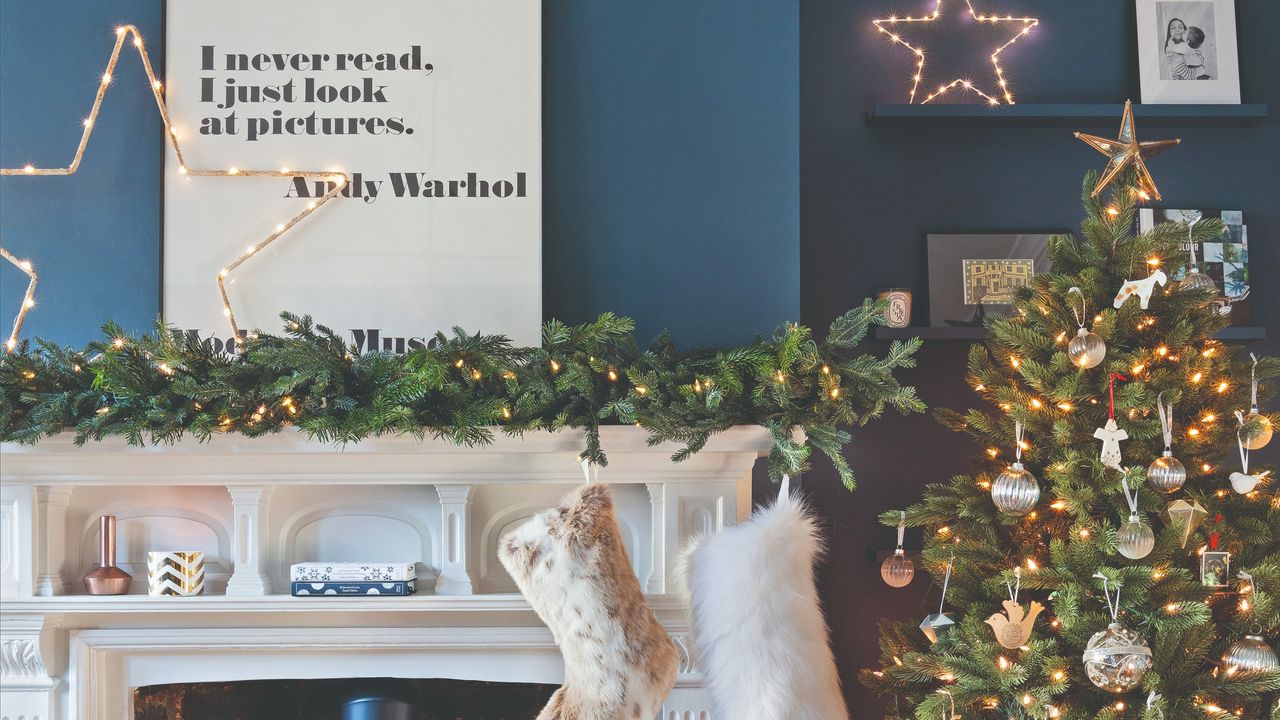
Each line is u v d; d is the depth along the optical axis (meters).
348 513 1.97
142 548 1.97
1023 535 1.92
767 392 1.79
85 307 2.02
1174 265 1.86
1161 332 1.85
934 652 1.88
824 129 2.47
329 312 1.99
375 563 1.87
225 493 1.97
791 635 1.71
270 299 1.99
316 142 2.01
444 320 1.99
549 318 2.02
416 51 2.02
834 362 1.87
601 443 1.82
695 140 2.04
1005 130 2.48
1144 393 1.76
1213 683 1.70
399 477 1.88
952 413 2.06
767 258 2.02
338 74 2.01
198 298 1.99
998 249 2.43
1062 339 1.84
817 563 2.40
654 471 1.89
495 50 2.02
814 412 1.76
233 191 2.00
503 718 2.11
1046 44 2.49
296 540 1.97
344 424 1.70
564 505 1.76
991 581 1.84
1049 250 1.95
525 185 2.00
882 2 2.48
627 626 1.72
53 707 1.90
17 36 2.04
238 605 1.85
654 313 2.02
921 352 2.44
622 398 1.77
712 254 2.03
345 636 1.92
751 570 1.71
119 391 1.71
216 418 1.73
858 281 2.45
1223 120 2.41
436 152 2.01
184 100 2.01
